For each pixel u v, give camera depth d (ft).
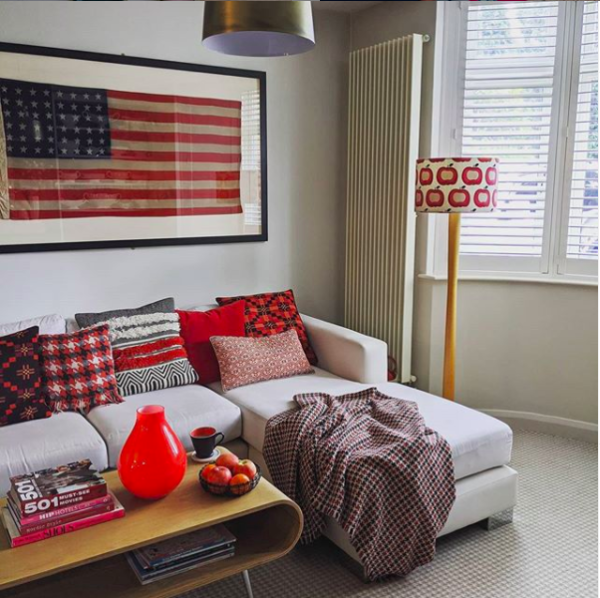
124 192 10.93
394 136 12.19
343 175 13.70
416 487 7.65
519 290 12.21
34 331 9.20
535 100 12.00
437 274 12.84
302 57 12.70
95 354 9.53
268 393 9.94
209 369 10.66
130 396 9.75
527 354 12.37
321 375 11.02
